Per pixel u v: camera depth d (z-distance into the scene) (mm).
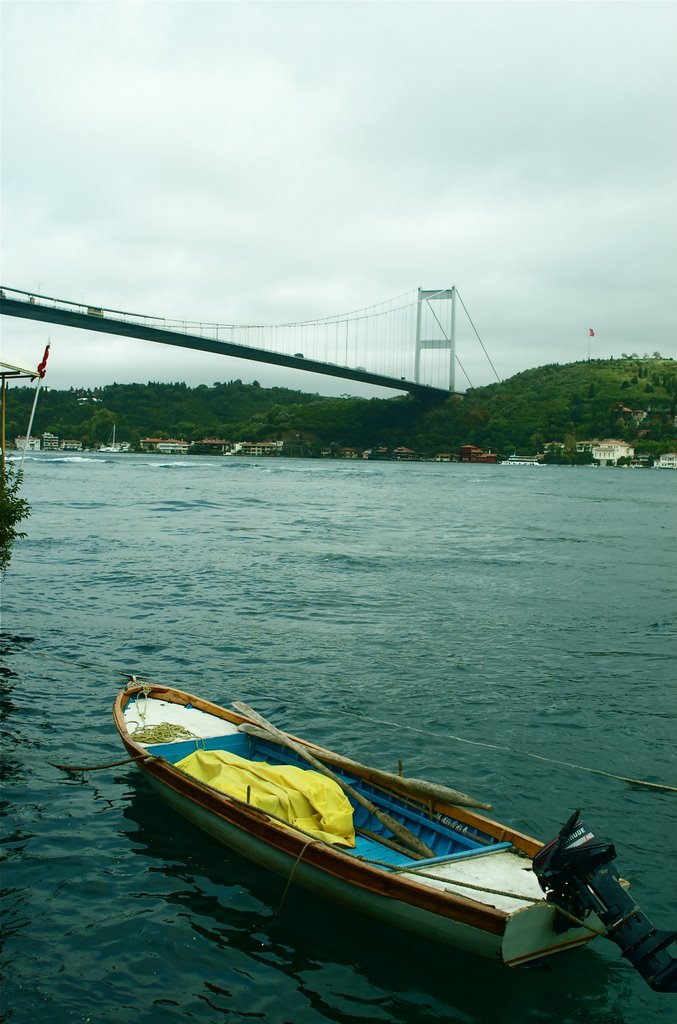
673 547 36375
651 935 6070
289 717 12609
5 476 15891
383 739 11859
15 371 15180
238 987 6555
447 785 10320
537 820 9469
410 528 43281
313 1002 6430
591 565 29875
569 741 11961
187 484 82500
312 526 43000
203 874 8070
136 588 22656
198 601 21062
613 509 62344
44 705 12625
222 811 8336
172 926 7258
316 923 7375
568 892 6387
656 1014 6477
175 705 10914
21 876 7926
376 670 15266
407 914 6891
